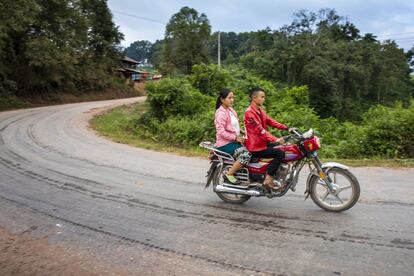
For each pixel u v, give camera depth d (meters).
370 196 6.10
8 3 22.67
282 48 49.19
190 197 6.18
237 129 5.93
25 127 15.49
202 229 4.82
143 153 10.34
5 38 27.45
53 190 6.54
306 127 15.00
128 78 65.00
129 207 5.68
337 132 14.66
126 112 25.92
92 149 10.78
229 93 5.80
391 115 11.60
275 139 5.43
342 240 4.42
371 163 9.03
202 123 14.66
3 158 9.16
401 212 5.33
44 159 9.14
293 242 4.39
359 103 52.06
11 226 4.91
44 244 4.38
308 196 6.07
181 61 70.88
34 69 32.12
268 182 5.50
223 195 5.96
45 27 30.77
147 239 4.51
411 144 10.87
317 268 3.77
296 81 47.97
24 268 3.80
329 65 46.94
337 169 5.34
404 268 3.73
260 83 22.11
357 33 57.81
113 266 3.85
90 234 4.66
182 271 3.74
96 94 46.62
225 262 3.92
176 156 9.94
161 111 18.16
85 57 45.41
